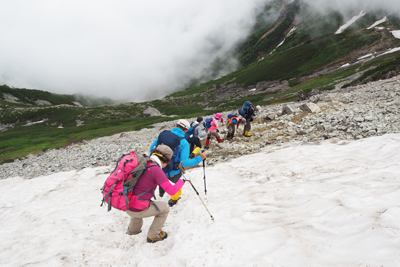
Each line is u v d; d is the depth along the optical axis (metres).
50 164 15.95
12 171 17.33
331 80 85.12
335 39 133.88
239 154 10.15
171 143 4.84
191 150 8.67
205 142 12.65
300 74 111.88
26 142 60.25
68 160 16.06
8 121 124.06
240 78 152.50
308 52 132.50
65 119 123.31
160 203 3.93
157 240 4.09
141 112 132.25
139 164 3.45
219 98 131.88
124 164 3.42
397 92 14.41
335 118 11.47
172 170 5.07
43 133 81.69
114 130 67.56
